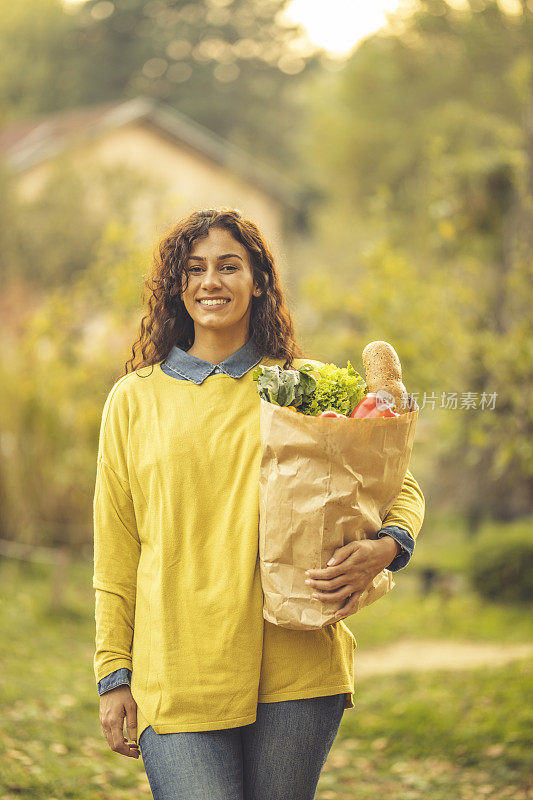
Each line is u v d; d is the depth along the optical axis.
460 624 9.95
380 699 7.07
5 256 16.97
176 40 43.75
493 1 19.00
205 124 42.88
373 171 25.42
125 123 26.44
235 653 2.40
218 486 2.48
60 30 40.28
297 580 2.35
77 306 9.49
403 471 2.39
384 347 2.51
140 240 9.53
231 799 2.36
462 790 5.24
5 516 10.05
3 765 4.68
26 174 22.09
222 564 2.43
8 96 34.19
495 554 11.02
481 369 8.11
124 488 2.59
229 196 24.69
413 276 8.65
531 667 7.14
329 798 5.23
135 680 2.49
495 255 11.98
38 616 8.49
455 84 22.38
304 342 3.15
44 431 9.86
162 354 2.70
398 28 22.84
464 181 11.98
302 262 21.08
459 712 6.37
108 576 2.58
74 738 5.56
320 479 2.27
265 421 2.34
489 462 13.92
